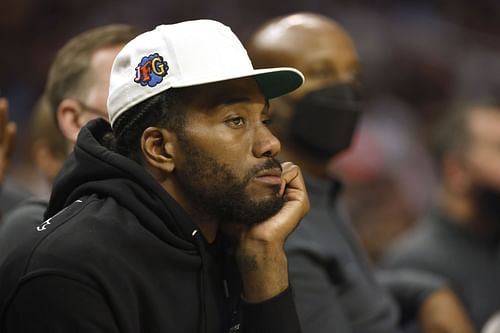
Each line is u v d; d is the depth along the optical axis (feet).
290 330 17.94
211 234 18.79
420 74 91.09
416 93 90.58
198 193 17.80
